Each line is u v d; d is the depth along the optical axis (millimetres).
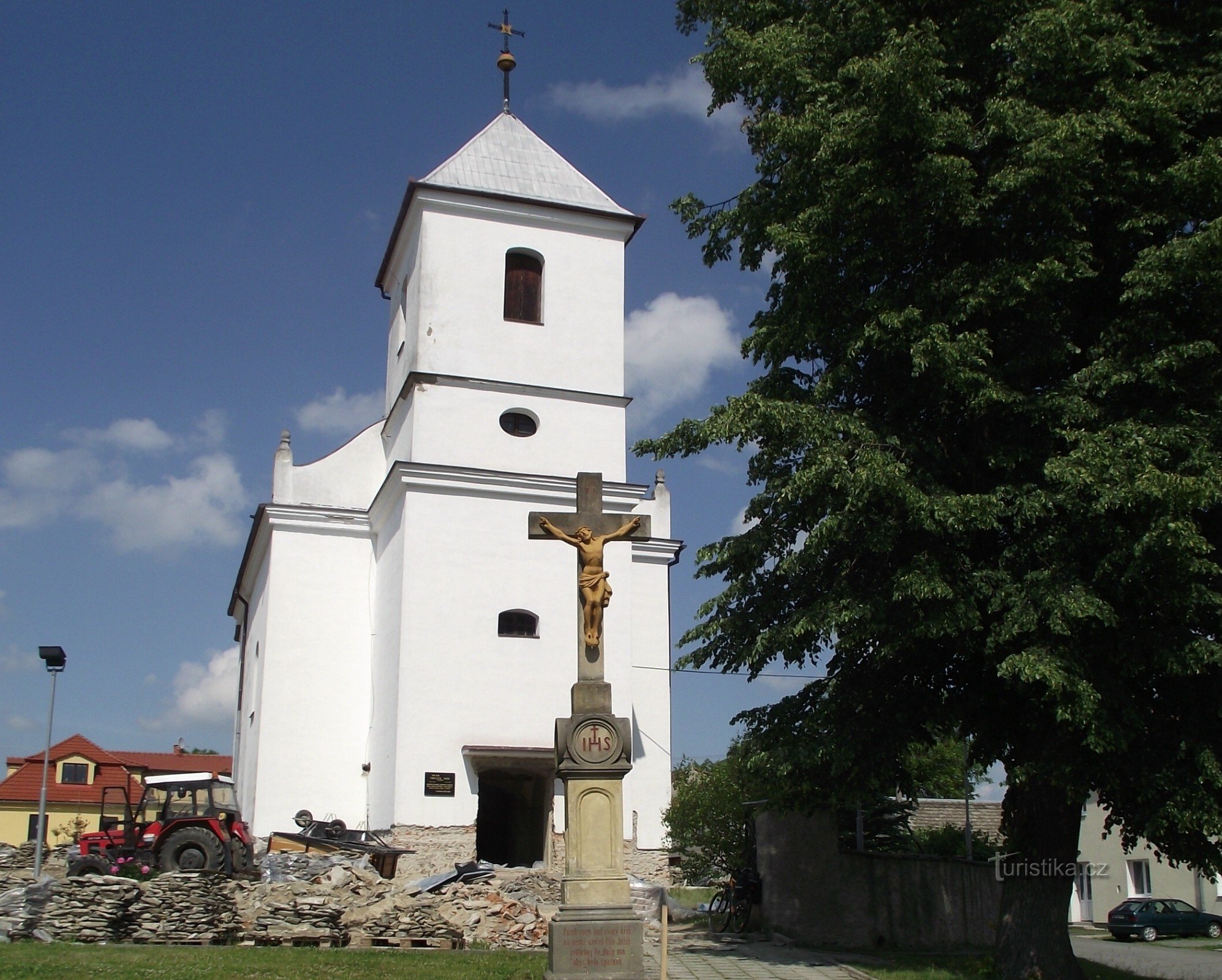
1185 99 16172
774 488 18156
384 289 33656
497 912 18906
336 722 27844
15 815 53281
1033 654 14859
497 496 26875
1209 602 15133
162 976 13359
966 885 22641
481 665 25906
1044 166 15992
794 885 20594
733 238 19938
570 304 28938
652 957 17922
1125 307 16750
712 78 19219
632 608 30703
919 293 17031
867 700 17891
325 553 28766
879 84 16547
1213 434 15281
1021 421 16797
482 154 29859
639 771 29094
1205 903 43031
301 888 18422
